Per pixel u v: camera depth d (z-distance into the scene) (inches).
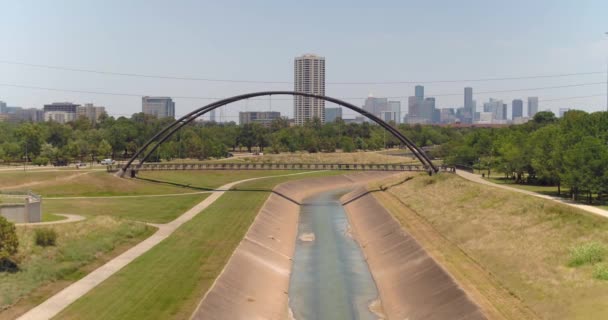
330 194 6643.7
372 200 5408.5
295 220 4884.4
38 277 2388.0
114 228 3321.9
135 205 4586.6
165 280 2524.6
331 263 3457.2
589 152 3937.0
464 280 2583.7
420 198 4960.6
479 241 3272.6
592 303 2094.0
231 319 2261.3
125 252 3011.8
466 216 3902.6
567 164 4119.1
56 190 5022.1
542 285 2395.4
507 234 3265.3
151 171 6771.7
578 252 2598.4
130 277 2549.2
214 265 2807.6
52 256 2652.6
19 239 2667.3
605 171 3850.9
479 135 7436.0
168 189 5693.9
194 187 5969.5
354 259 3565.5
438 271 2741.1
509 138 5954.7
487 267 2807.6
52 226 3021.7
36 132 7268.7
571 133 4478.3
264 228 4020.7
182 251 3078.2
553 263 2637.8
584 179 3902.6
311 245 3949.3
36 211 3181.6
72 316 2044.8
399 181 6107.3
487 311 2171.5
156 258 2906.0
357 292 2906.0
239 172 7667.3
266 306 2571.4
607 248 2620.6
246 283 2719.0
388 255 3447.3
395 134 6063.0
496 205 3939.5
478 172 6939.0
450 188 4943.4
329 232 4384.8
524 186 5196.9
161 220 3964.1
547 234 3075.8
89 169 6348.4
